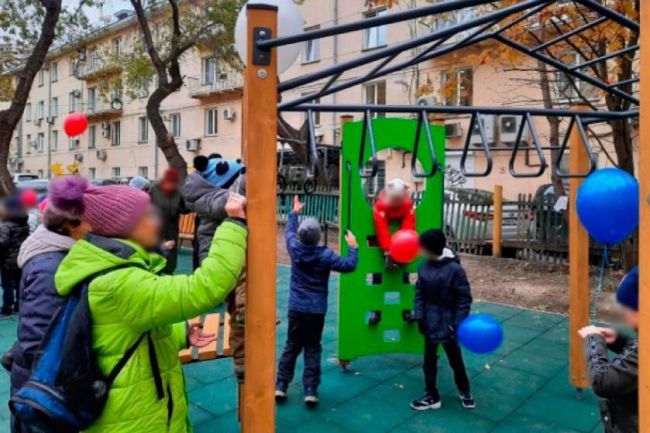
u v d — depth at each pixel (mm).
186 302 1661
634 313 2014
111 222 1692
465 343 2918
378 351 4402
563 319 6012
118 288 1622
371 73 2619
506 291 7453
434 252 3520
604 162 11461
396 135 4266
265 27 1836
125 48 24219
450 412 3605
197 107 25016
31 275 2084
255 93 1836
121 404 1646
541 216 9523
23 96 10281
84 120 3877
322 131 19047
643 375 1447
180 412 1838
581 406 3701
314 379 3686
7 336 5234
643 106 1425
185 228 9938
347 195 4266
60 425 1590
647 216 1423
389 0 6691
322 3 19391
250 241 1840
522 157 14117
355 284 4312
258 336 1867
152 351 1728
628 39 5285
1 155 10055
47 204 2135
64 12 13922
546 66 7957
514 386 4059
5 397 3750
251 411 1881
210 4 13602
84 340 1616
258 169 1844
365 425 3416
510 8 2010
